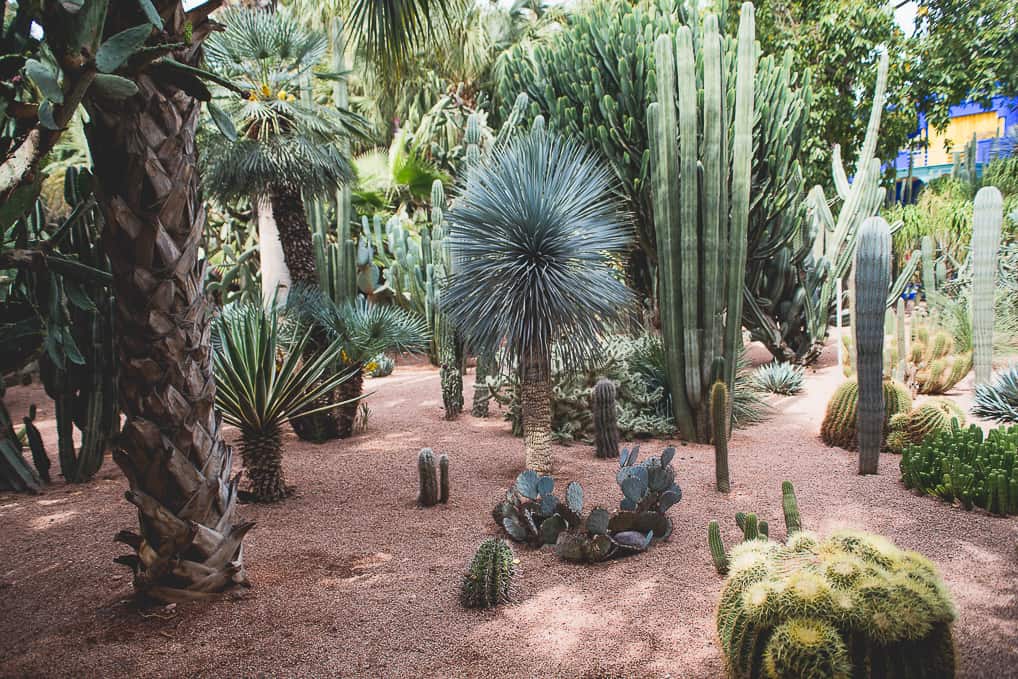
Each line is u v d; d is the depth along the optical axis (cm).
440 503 405
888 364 730
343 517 383
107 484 457
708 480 440
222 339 401
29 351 434
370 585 296
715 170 503
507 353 442
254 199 556
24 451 546
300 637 253
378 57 459
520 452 519
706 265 517
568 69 752
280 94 534
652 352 643
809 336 884
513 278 409
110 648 246
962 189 1534
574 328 425
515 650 243
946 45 1320
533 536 341
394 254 1070
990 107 1392
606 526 319
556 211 409
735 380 601
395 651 243
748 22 494
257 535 356
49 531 365
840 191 938
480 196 432
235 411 393
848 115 1346
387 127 1644
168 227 242
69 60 159
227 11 536
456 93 1602
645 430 564
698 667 229
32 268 259
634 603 276
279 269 713
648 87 637
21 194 212
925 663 184
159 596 272
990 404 583
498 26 1778
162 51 189
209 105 214
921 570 196
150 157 230
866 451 443
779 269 845
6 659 239
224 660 238
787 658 182
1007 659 229
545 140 480
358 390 571
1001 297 854
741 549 232
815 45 1313
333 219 1071
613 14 724
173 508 265
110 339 471
